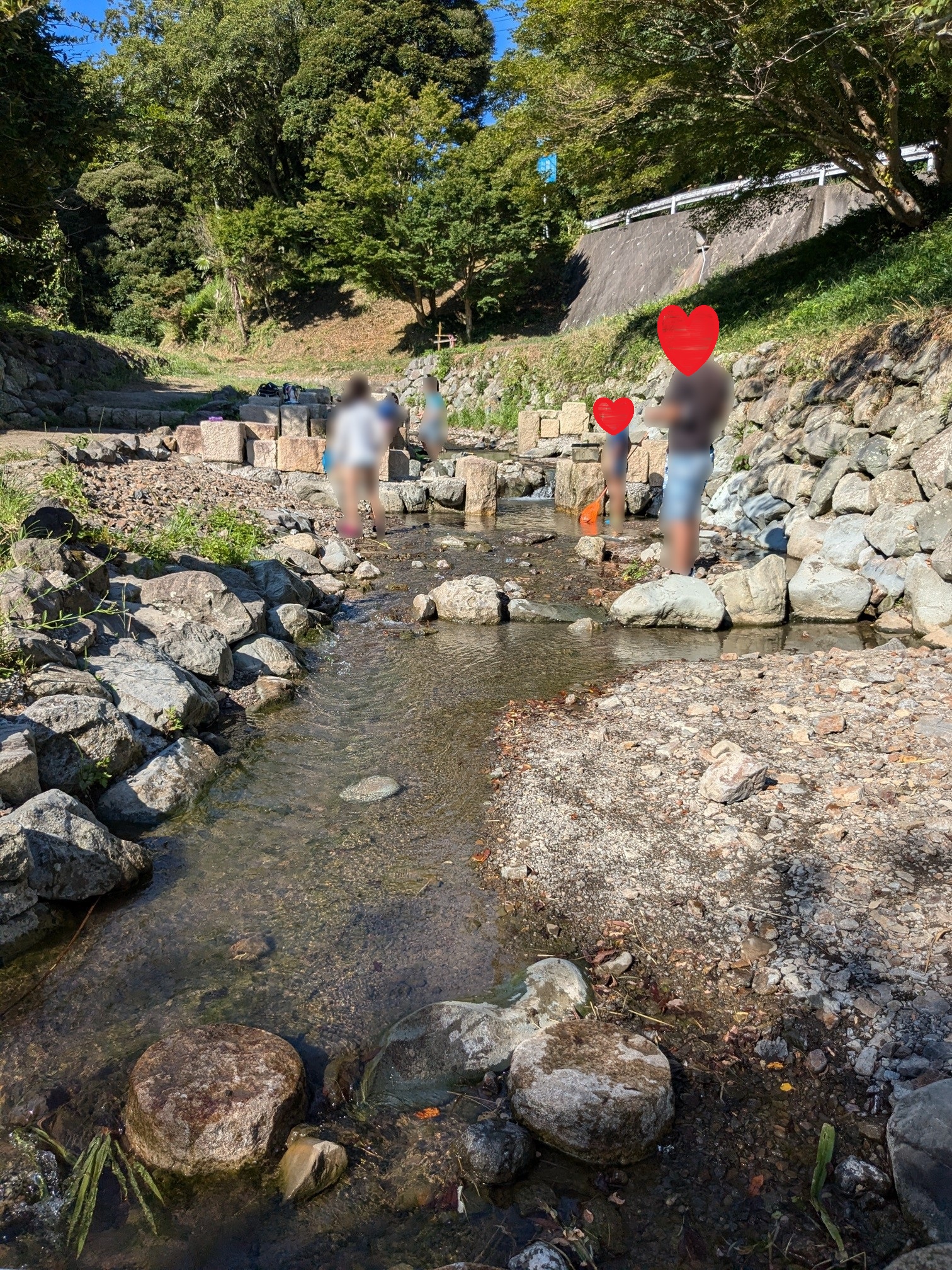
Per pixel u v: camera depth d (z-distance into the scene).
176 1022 2.98
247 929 3.51
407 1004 3.09
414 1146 2.51
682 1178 2.41
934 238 12.68
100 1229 2.26
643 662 6.76
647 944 3.36
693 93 13.33
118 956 3.33
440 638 7.51
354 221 31.30
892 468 9.08
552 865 3.88
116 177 40.75
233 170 38.94
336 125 31.56
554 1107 2.49
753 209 19.56
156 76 37.84
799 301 14.98
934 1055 2.66
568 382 22.70
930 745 4.59
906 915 3.28
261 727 5.57
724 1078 2.74
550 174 19.38
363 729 5.55
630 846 3.95
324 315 39.34
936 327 9.55
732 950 3.27
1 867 3.27
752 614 7.80
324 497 12.98
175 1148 2.41
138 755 4.68
